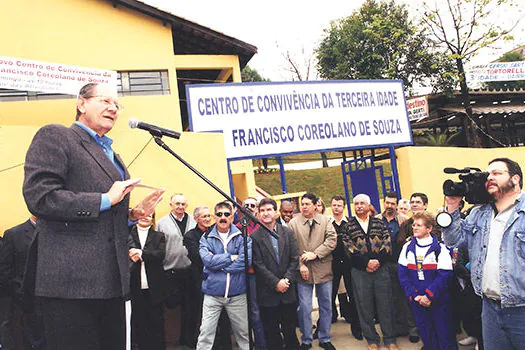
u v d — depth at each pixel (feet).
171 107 32.65
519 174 9.89
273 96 23.75
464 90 57.82
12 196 17.57
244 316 16.24
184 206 19.11
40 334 13.74
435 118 67.31
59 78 23.49
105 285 5.28
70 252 5.19
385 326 17.29
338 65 82.53
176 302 18.16
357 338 18.80
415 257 16.02
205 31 35.81
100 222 5.33
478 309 15.31
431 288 15.34
